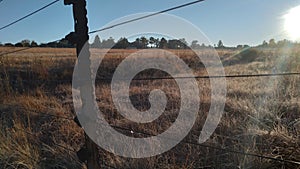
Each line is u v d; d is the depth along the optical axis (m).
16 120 4.16
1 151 3.24
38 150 3.36
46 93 6.34
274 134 3.19
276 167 2.67
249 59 16.56
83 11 1.83
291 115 4.11
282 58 9.74
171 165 2.94
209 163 2.97
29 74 7.04
